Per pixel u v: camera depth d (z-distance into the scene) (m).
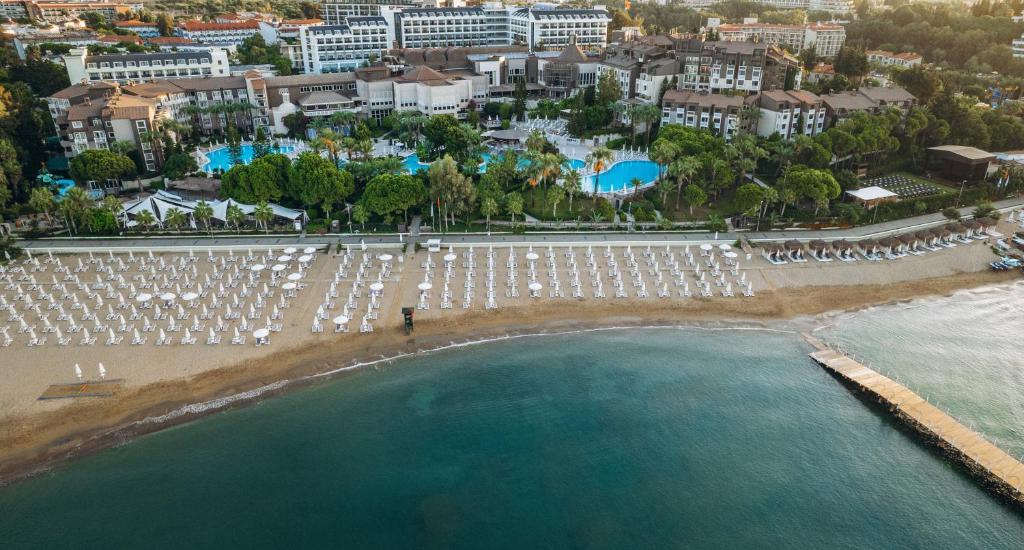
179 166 152.62
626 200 141.00
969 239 129.12
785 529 66.56
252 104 198.00
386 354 91.88
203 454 73.56
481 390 85.81
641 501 69.88
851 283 113.38
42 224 130.25
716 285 110.69
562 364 91.50
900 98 179.00
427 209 133.50
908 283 114.62
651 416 81.94
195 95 194.38
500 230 128.50
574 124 186.38
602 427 80.06
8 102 165.50
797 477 72.94
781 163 150.38
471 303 103.75
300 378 86.38
